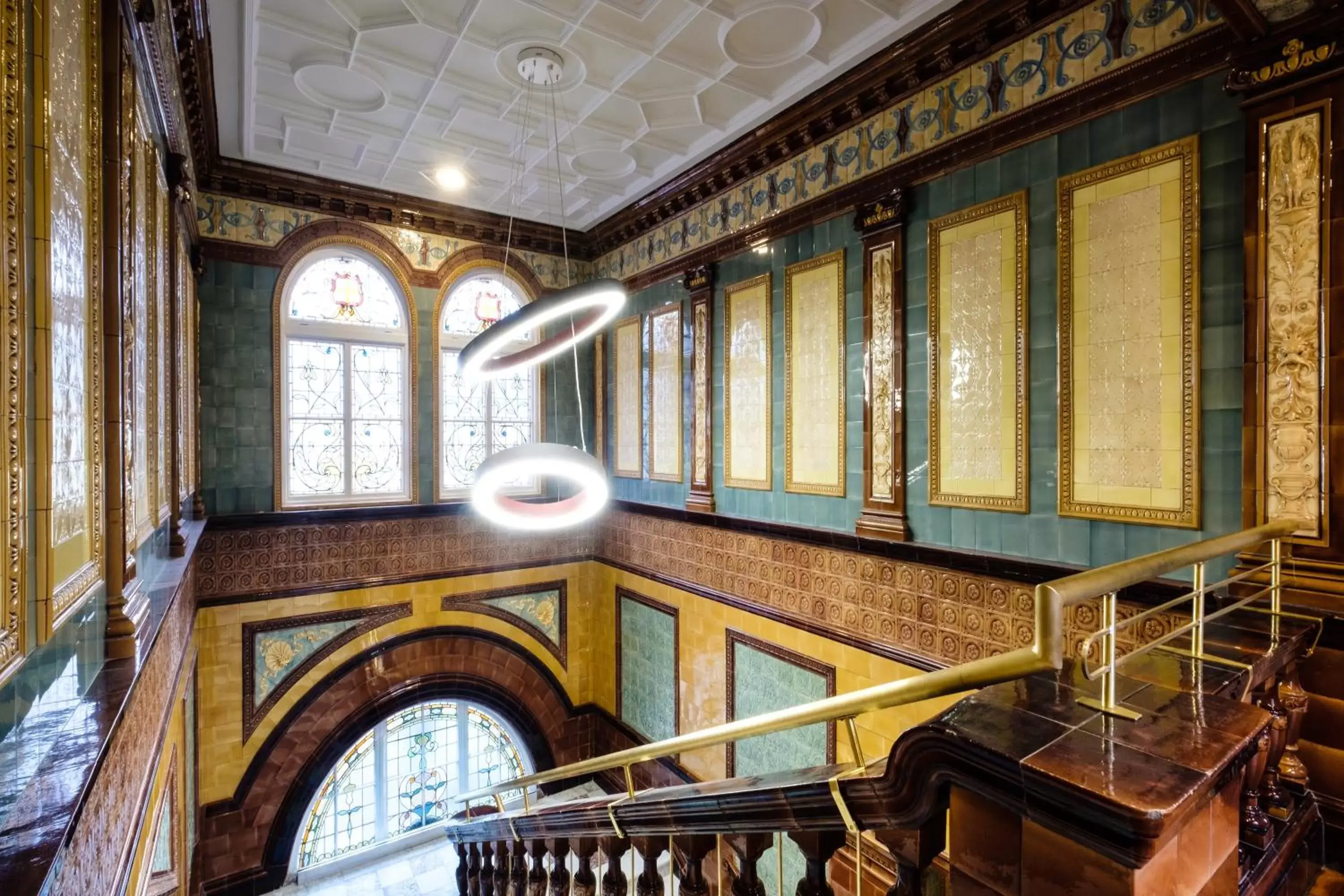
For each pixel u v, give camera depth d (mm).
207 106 5062
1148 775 1004
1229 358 3086
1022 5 3748
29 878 1134
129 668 2262
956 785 1179
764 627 5707
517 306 8156
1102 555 3543
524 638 7918
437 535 7363
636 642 7535
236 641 6277
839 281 5074
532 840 2908
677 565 6828
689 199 6656
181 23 3801
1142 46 3338
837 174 5070
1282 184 2820
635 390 7688
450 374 7656
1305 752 2654
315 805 6750
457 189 6984
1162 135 3299
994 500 4027
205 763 6102
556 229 8180
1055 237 3734
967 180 4184
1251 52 2881
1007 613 3902
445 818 7543
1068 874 1025
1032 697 1313
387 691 7043
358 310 7117
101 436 2199
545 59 4609
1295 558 2762
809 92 5008
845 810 1356
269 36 4480
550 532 8094
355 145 6035
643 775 7312
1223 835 1130
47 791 1453
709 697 6359
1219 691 1633
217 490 6254
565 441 8383
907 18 4086
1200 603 1842
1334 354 2682
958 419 4234
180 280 4531
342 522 6809
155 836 2924
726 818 1675
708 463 6426
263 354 6500
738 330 6137
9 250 1412
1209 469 3145
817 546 5191
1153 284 3332
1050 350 3764
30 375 1568
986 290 4074
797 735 5359
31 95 1609
